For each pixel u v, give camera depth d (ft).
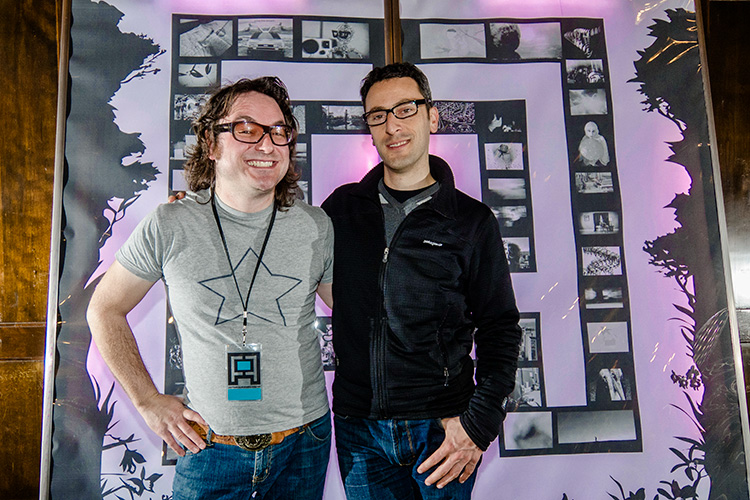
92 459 6.02
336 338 4.92
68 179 6.22
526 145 6.61
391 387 4.66
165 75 6.41
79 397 6.06
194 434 4.17
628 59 6.79
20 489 6.93
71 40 6.36
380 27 6.66
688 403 6.38
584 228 6.54
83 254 6.17
